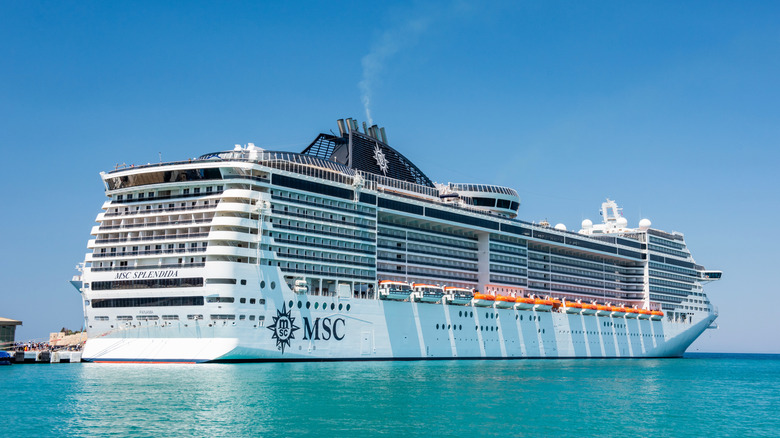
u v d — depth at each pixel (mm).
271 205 100375
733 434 57156
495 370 104250
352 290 110000
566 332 146250
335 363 103000
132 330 97125
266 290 96812
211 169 98312
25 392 67750
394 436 51875
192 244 95562
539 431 55406
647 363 147000
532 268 147875
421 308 118500
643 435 55438
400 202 120250
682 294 178875
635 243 168625
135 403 61938
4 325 113750
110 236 101688
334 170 112250
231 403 62719
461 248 133875
